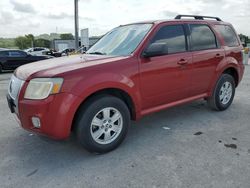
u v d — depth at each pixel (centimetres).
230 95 528
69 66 323
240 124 447
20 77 330
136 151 351
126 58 353
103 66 329
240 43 546
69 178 289
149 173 295
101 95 334
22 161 328
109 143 345
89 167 311
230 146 360
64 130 303
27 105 303
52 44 5425
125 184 275
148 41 378
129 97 359
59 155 343
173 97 421
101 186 273
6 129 438
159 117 489
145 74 367
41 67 333
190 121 465
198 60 440
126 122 359
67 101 298
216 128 430
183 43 425
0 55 1318
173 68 402
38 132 309
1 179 288
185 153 341
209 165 308
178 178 283
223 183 272
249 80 907
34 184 278
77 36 1834
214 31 485
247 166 305
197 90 459
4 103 614
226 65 495
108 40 443
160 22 406
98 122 333
